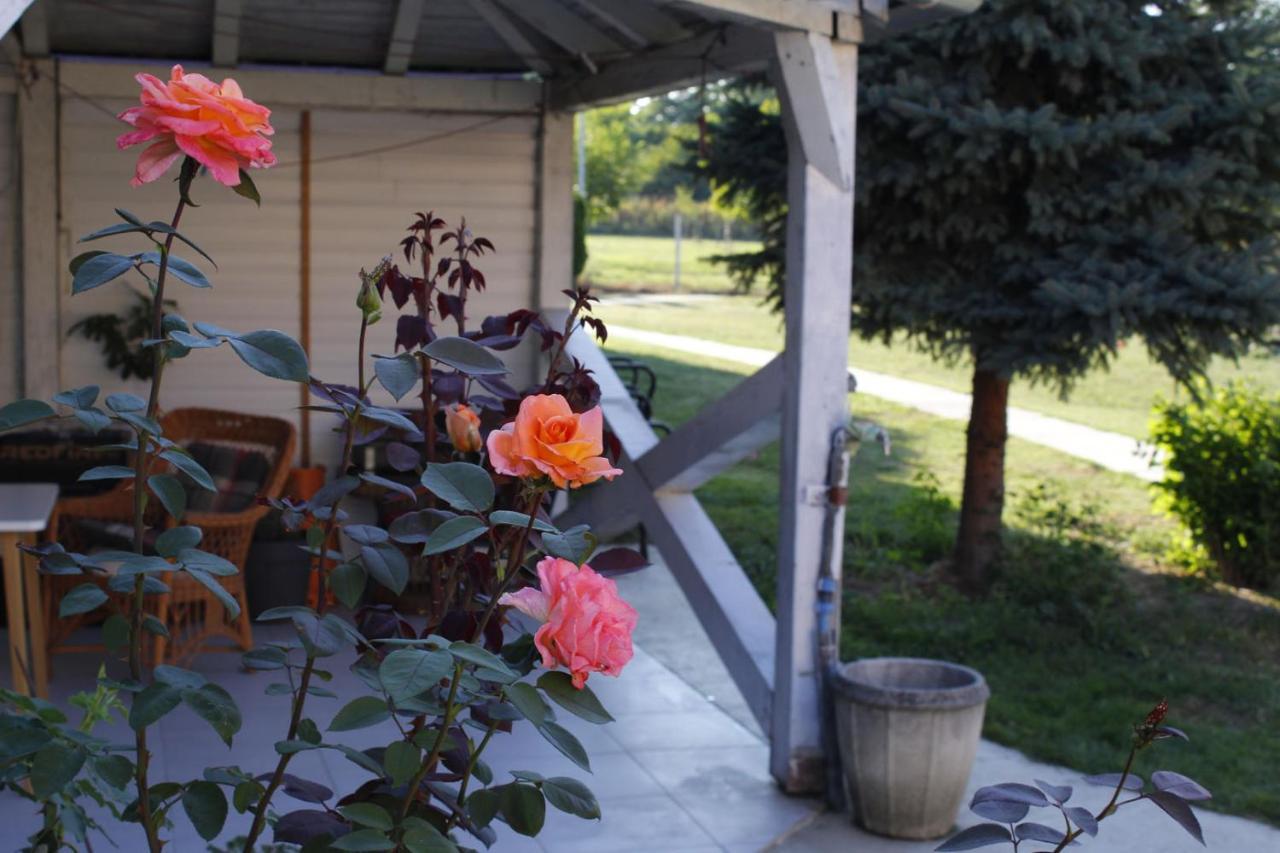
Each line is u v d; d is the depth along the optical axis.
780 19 4.10
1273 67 6.65
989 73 6.69
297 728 1.80
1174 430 7.93
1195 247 6.28
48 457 6.21
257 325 7.07
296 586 6.35
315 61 6.97
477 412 2.23
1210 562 7.84
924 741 4.15
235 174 1.56
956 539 7.91
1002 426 7.50
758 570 8.07
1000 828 1.73
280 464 5.89
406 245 2.33
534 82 7.21
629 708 5.54
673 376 16.30
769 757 4.81
